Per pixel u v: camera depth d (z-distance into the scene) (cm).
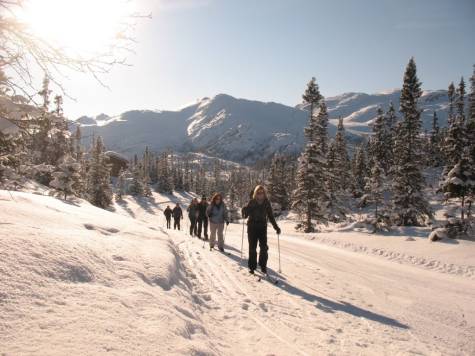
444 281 962
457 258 1273
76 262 369
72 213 775
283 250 1335
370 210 4809
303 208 3256
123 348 242
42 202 817
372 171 3447
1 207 550
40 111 346
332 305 592
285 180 5944
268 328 451
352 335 455
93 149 5047
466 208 2114
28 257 329
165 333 287
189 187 13362
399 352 410
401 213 3212
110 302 317
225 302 543
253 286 665
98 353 226
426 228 2336
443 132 6569
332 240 1841
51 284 308
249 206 785
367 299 663
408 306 640
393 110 6075
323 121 4034
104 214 1059
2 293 262
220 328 432
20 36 312
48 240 392
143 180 10181
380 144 5866
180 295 464
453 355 420
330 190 4159
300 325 473
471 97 5016
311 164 3253
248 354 367
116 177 11500
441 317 586
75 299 301
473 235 1778
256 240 784
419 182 3272
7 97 336
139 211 7425
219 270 779
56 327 246
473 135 2764
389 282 866
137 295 364
